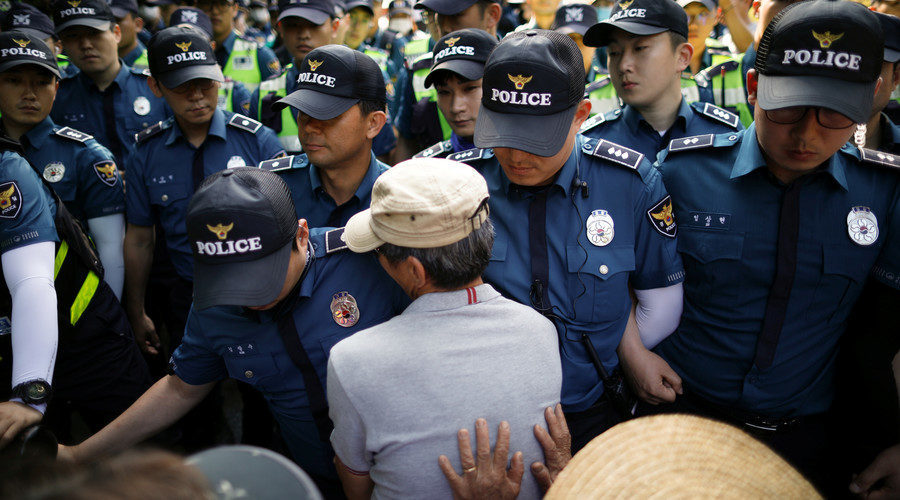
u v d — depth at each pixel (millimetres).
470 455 1151
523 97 1493
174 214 2908
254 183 1396
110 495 521
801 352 1751
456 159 1879
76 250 2104
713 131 2627
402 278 1302
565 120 1522
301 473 722
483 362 1192
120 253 2973
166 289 3242
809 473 1885
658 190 1762
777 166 1647
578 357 1744
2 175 1838
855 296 1709
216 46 4742
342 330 1602
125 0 4258
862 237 1649
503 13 6164
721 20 4012
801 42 1388
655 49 2445
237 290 1336
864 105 1385
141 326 3072
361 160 2189
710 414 1914
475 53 2418
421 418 1159
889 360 1678
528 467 1226
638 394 1864
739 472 986
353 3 5168
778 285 1707
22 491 535
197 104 2781
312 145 2061
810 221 1666
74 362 2205
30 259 1837
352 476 1308
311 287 1572
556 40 1542
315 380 1614
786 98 1396
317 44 3734
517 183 1694
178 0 5574
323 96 2006
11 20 3971
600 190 1749
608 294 1720
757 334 1767
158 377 3180
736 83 3363
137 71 3961
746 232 1726
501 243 1756
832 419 1861
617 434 1040
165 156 2922
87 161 2863
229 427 3334
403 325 1226
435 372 1166
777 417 1820
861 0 2607
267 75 4672
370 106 2104
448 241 1195
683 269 1816
